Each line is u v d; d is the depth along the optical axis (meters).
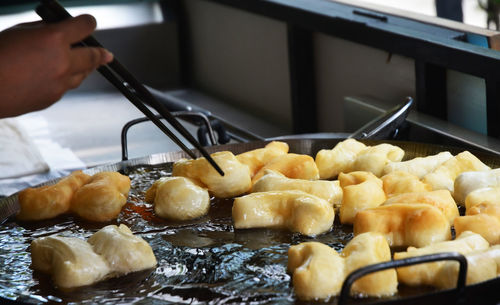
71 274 1.03
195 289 1.02
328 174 1.26
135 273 1.06
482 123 1.46
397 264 0.93
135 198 1.24
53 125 2.06
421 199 1.10
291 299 0.98
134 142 1.86
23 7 2.50
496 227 1.05
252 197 1.14
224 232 1.13
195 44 2.48
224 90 2.36
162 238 1.13
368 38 1.60
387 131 1.35
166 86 2.53
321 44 1.83
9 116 0.97
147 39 2.46
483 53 1.38
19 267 1.08
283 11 1.86
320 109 1.92
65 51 0.96
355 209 1.12
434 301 0.94
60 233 1.16
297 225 1.11
